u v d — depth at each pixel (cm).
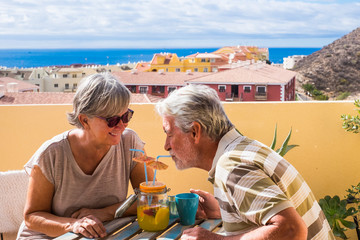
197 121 138
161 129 285
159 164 156
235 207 128
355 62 6712
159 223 155
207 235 134
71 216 177
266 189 122
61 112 293
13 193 203
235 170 127
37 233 175
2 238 202
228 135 140
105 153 177
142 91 5838
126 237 152
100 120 159
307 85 6625
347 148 280
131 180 194
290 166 138
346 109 278
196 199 163
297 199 136
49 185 172
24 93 2688
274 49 17288
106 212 172
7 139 296
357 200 269
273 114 283
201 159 144
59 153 171
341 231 262
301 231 119
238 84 5406
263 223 120
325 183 283
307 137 282
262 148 135
